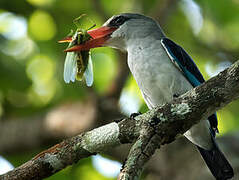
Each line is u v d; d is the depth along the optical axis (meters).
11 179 6.81
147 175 12.30
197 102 6.75
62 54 14.15
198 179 11.00
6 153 13.35
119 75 11.99
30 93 14.26
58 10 14.44
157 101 8.95
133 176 6.40
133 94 13.66
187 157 11.57
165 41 8.99
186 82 8.82
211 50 14.88
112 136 6.94
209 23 14.98
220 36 14.95
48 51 14.23
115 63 14.02
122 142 6.97
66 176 13.17
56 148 6.98
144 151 6.66
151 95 8.95
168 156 11.80
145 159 6.61
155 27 9.66
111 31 9.62
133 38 9.42
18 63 14.12
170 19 14.95
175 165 11.59
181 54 9.12
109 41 9.59
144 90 9.01
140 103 13.34
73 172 13.21
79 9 14.42
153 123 6.86
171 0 12.89
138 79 9.02
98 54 14.16
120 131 6.93
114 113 12.20
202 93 6.72
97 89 14.03
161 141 6.89
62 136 12.80
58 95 14.07
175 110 6.84
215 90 6.64
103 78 14.09
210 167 8.93
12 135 13.17
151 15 12.90
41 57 14.21
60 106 13.21
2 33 14.32
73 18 14.38
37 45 14.28
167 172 11.60
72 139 7.02
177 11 14.98
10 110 14.21
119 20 9.72
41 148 13.55
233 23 14.89
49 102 14.20
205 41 15.02
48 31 14.38
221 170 8.86
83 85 13.15
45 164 6.89
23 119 13.44
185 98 6.85
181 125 6.88
